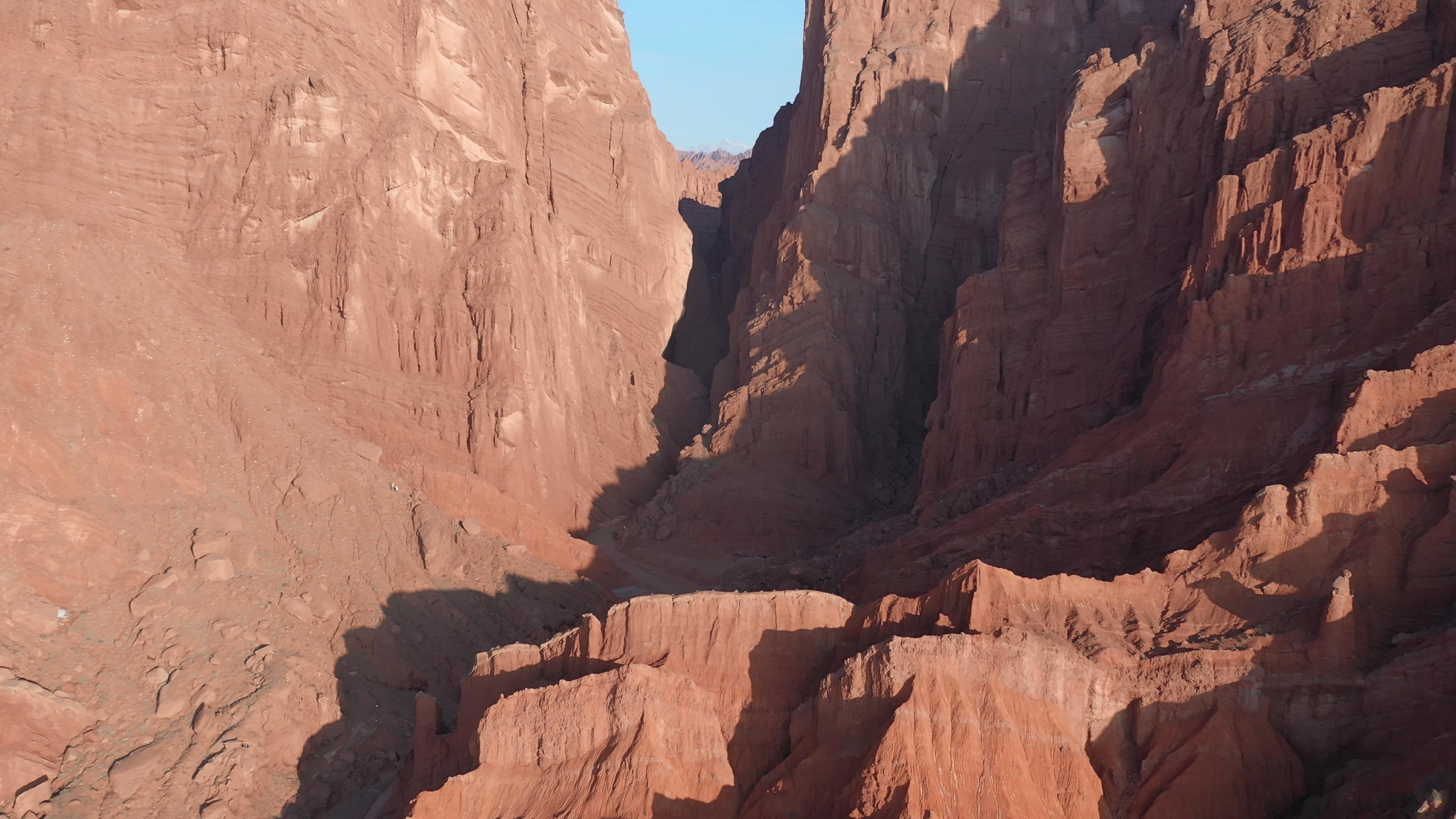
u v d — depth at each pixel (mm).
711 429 85312
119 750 41375
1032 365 65625
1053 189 68875
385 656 50844
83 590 46094
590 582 63281
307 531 55000
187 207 70438
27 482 47375
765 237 102438
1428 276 43656
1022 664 32969
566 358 81312
